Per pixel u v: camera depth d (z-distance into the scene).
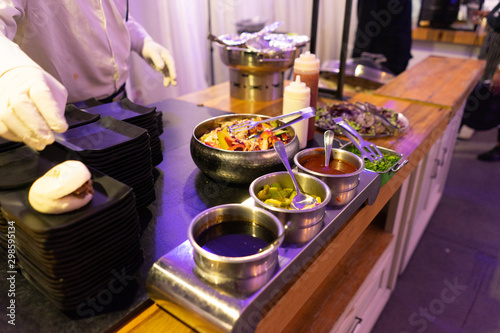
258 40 1.61
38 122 0.63
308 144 1.20
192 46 2.65
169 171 1.03
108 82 1.46
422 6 3.92
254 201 0.73
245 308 0.54
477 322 1.76
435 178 2.27
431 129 1.39
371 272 1.41
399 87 1.93
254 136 0.98
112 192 0.62
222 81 3.12
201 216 0.65
